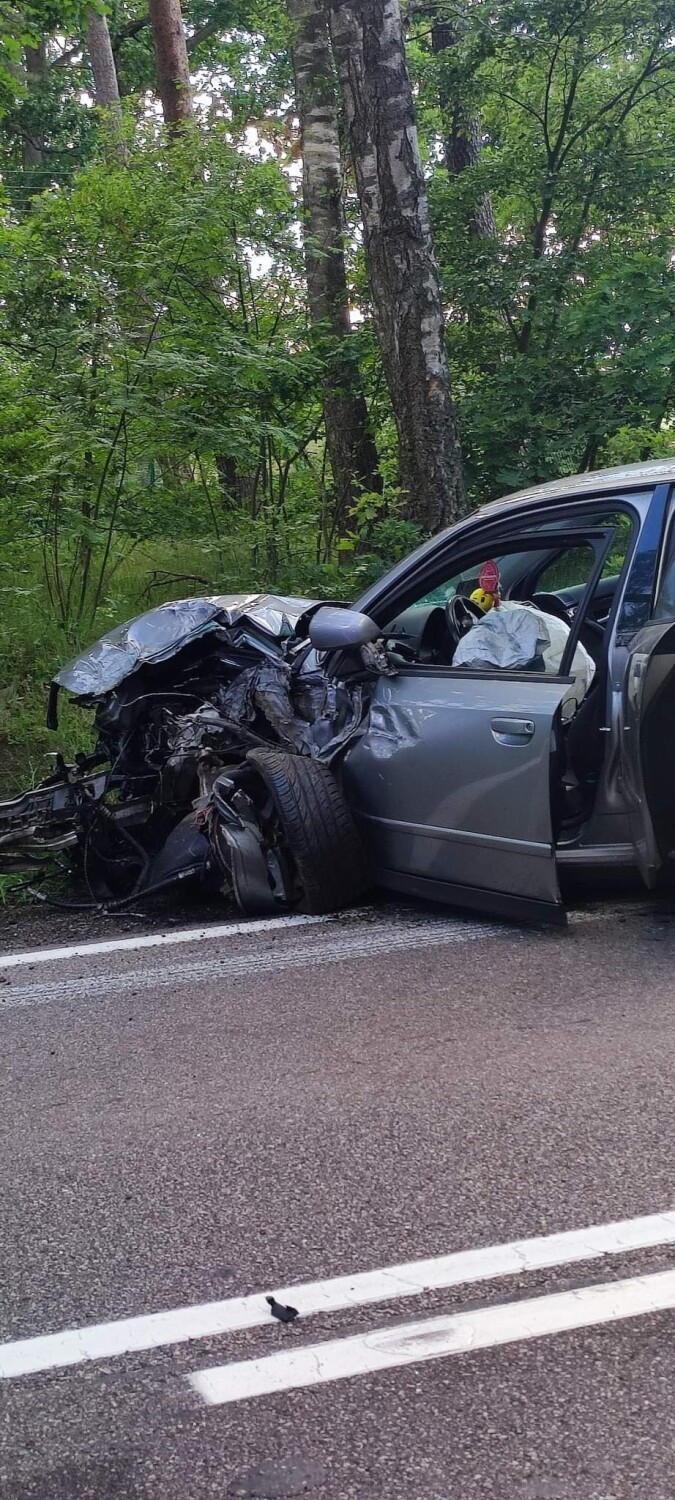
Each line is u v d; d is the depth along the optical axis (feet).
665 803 13.60
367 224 30.86
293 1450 6.73
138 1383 7.36
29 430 28.12
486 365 37.29
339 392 34.68
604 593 16.60
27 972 15.28
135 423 29.66
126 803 18.21
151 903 18.13
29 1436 6.96
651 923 15.25
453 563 16.17
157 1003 13.78
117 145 35.04
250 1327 7.82
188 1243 8.84
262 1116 10.72
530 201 38.47
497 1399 7.03
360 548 32.78
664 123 38.22
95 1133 10.63
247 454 31.45
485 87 38.42
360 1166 9.74
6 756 24.08
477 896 15.20
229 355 31.14
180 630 17.93
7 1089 11.71
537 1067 11.33
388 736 15.99
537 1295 7.95
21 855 19.01
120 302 31.68
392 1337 7.63
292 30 40.11
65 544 31.12
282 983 14.10
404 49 30.48
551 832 14.03
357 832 16.22
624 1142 9.86
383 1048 12.00
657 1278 8.07
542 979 13.61
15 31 36.81
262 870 16.60
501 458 33.65
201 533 33.01
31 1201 9.56
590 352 33.55
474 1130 10.19
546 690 14.30
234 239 34.14
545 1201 9.06
